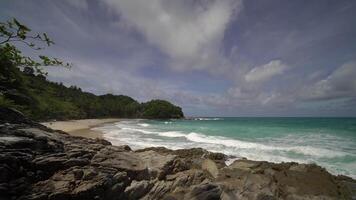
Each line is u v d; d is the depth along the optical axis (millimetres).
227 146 18391
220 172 9688
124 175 7070
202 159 11188
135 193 7035
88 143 9102
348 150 15875
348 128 35188
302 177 9352
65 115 60562
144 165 8258
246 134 27906
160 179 8141
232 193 7828
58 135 9039
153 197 7273
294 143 19672
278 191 8297
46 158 6398
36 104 35312
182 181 8078
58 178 6082
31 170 5941
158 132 31109
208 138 23891
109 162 7551
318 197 7941
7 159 5402
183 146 18422
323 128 35625
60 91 88438
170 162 8961
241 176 9148
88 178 6336
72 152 7293
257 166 10664
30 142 6473
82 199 5828
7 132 6758
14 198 5164
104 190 6312
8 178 5301
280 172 9891
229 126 44625
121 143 19453
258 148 17312
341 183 9141
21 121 8898
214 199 7512
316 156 14359
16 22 4207
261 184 8414
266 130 33094
